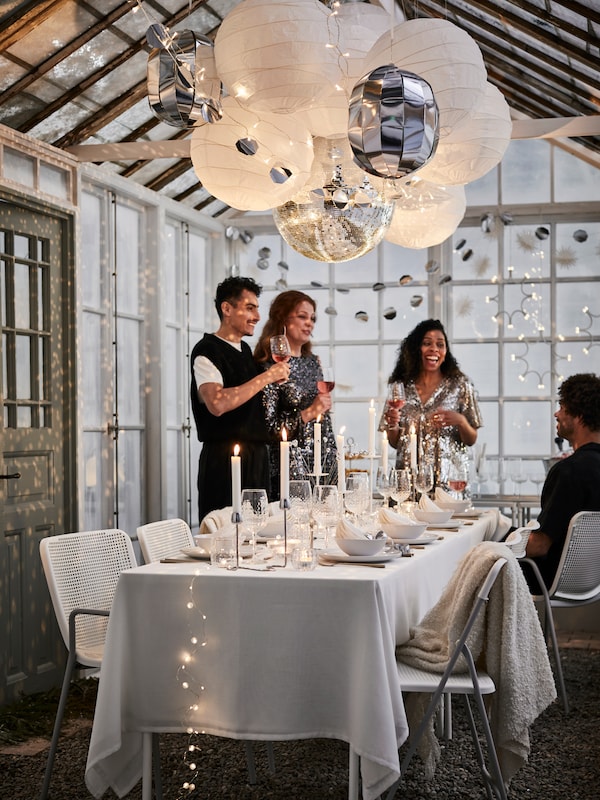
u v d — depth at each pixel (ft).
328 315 23.73
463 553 12.76
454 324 23.40
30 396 15.55
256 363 16.71
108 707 9.00
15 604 14.88
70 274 16.40
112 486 18.40
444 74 10.00
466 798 10.74
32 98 14.98
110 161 17.85
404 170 8.21
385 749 8.35
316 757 12.10
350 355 23.65
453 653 9.03
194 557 10.11
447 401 18.20
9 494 14.89
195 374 15.35
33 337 15.65
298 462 15.29
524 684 9.14
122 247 19.11
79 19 13.88
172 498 20.98
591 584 14.64
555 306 23.06
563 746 12.56
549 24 16.28
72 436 16.33
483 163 11.48
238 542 9.55
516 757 9.31
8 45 13.38
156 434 19.84
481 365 23.30
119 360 18.93
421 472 13.97
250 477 15.61
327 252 12.75
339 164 12.13
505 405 23.17
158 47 9.20
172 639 9.10
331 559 9.90
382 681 8.48
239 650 8.91
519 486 21.80
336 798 10.68
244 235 23.09
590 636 19.40
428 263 22.66
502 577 9.22
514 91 21.27
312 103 9.86
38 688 15.30
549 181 23.13
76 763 11.88
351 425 23.58
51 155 15.84
